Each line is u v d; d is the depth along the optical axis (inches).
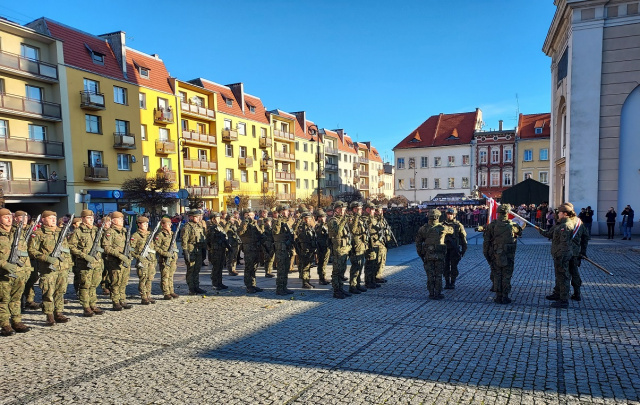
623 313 275.9
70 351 224.7
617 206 813.2
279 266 360.2
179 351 220.8
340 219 350.0
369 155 3329.2
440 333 242.4
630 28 790.5
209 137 1662.2
